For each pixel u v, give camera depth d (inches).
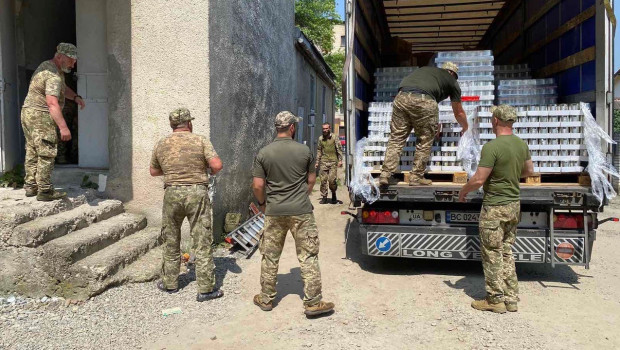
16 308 160.2
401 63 343.9
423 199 186.9
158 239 218.1
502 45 348.8
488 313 163.0
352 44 204.5
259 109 311.3
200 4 222.2
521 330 149.0
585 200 177.9
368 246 199.3
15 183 223.8
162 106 227.5
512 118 164.1
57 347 136.6
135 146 230.5
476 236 190.9
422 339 144.3
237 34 264.4
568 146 185.0
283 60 377.7
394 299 177.3
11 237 167.3
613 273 208.7
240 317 161.2
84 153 252.4
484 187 165.2
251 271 208.1
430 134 187.3
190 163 173.5
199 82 224.8
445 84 189.2
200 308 167.6
